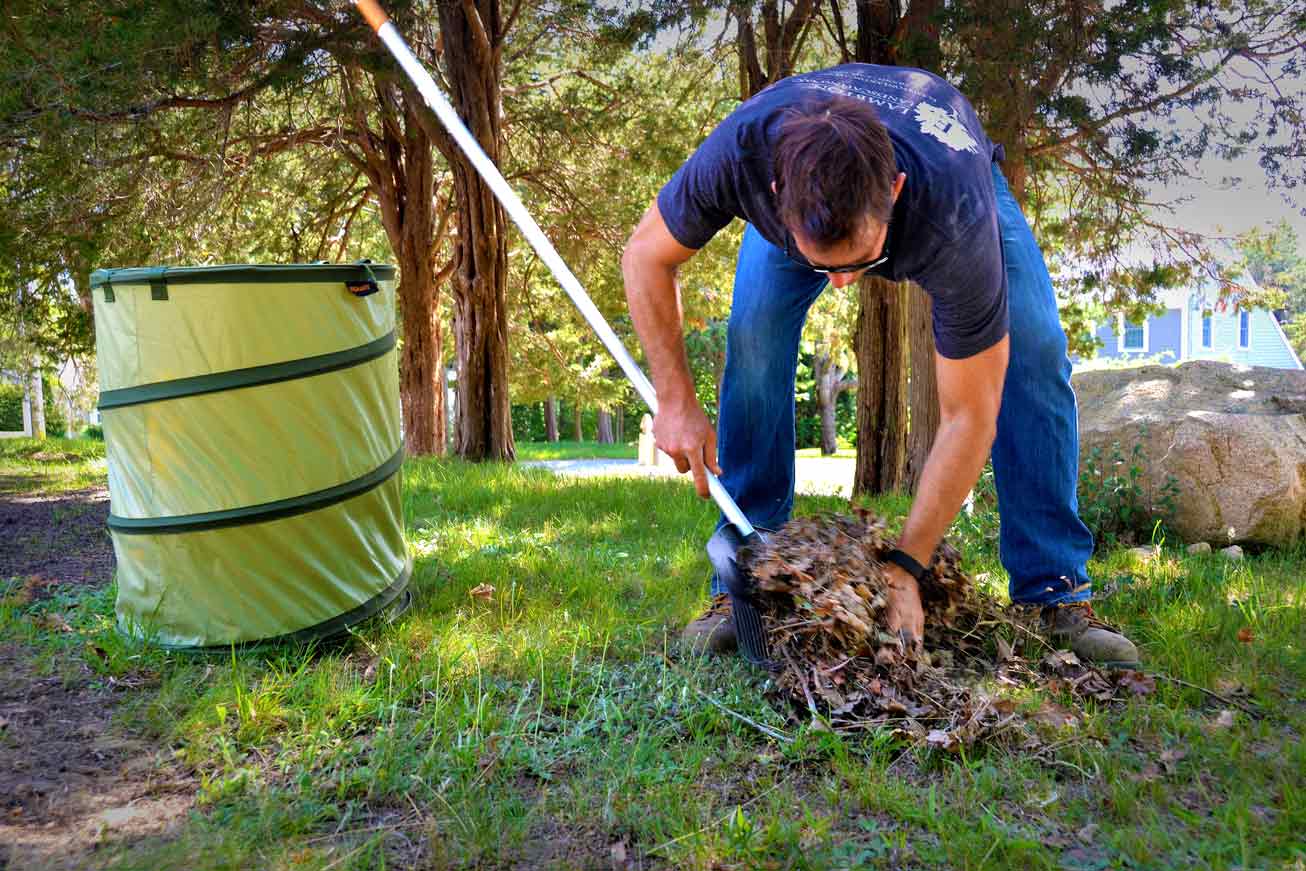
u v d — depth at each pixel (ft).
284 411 10.07
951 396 8.49
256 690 8.87
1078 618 10.19
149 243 34.65
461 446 42.98
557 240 51.65
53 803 6.95
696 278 53.62
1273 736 8.22
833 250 6.53
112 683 9.32
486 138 40.93
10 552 16.58
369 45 30.71
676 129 41.81
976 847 6.29
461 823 6.57
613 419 145.59
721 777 7.46
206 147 33.91
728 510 9.48
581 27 41.86
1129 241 30.99
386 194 48.70
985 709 8.07
